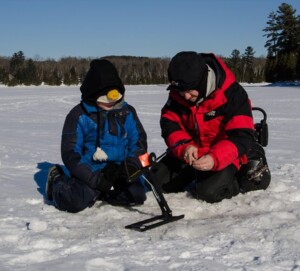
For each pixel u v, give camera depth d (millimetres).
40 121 12109
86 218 3395
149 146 7270
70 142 3648
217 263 2541
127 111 3840
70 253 2699
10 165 5613
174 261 2568
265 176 4039
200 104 3738
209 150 3656
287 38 69812
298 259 2570
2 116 13633
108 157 3760
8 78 62594
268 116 13203
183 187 4133
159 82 67125
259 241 2846
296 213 3408
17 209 3627
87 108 3697
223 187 3715
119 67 80625
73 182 3537
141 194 3688
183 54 3557
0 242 2879
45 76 69250
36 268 2490
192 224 3229
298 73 67312
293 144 7816
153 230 3105
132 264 2533
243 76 69500
